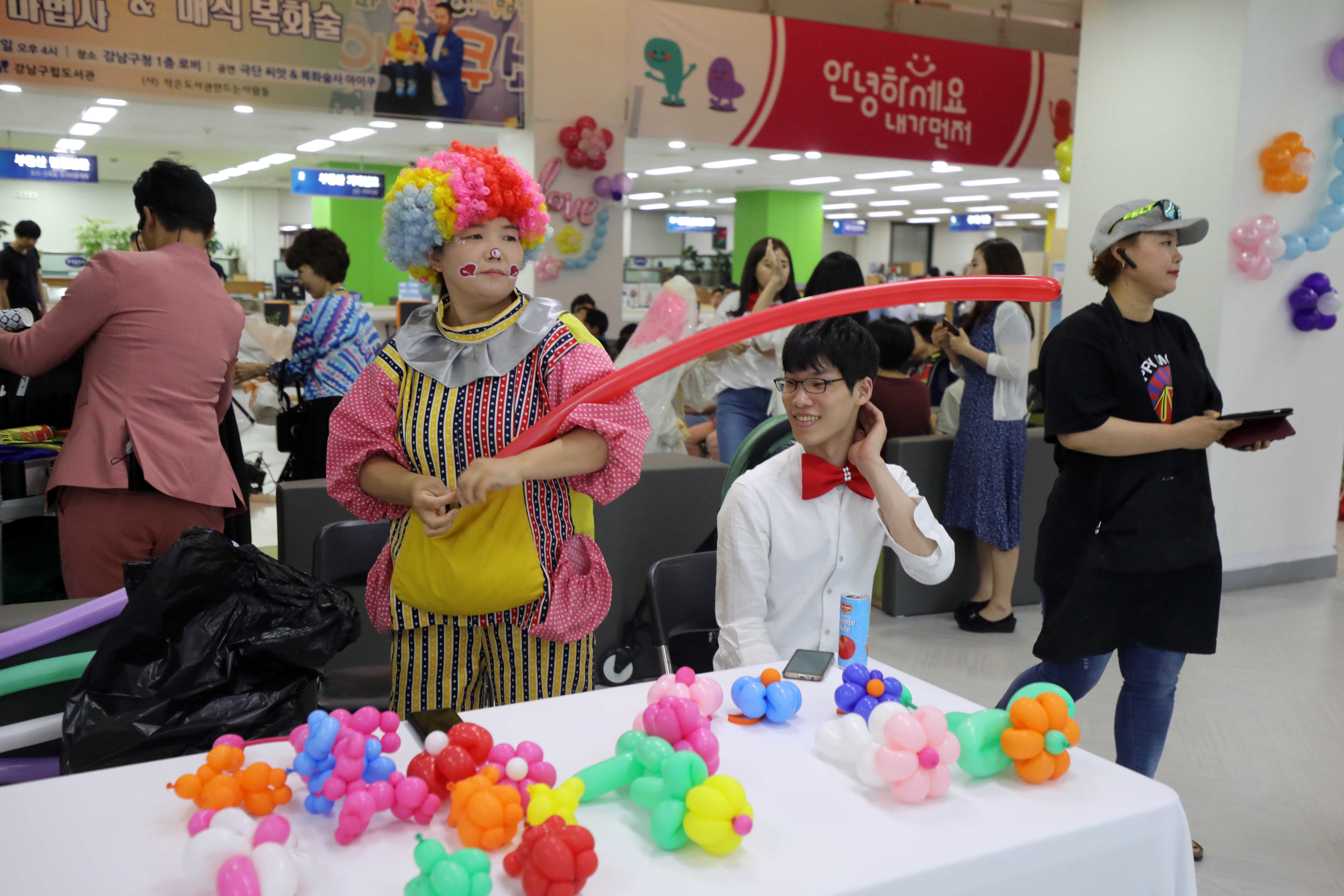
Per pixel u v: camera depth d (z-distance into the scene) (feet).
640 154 38.22
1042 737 3.72
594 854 2.95
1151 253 7.18
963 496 13.25
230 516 8.54
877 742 3.76
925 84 28.76
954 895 3.22
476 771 3.55
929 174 44.52
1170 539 7.07
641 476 10.75
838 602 6.19
